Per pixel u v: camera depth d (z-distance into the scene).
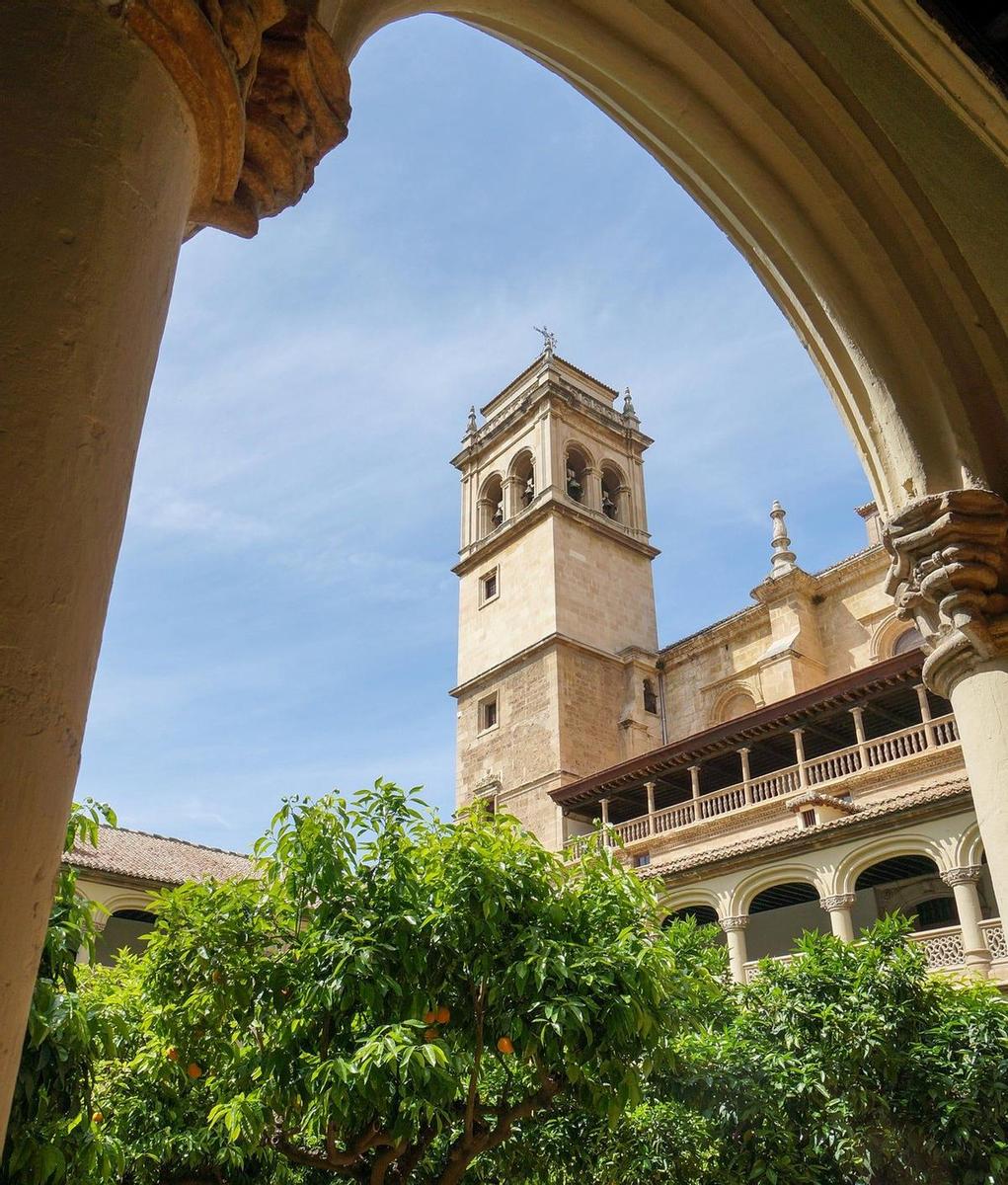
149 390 2.45
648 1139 11.17
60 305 2.18
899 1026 11.12
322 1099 7.44
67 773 1.99
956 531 5.70
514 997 8.02
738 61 6.03
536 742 39.72
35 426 2.06
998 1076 10.42
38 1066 5.38
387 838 8.72
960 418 5.96
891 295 6.16
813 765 29.03
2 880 1.80
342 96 3.49
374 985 7.82
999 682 5.49
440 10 5.09
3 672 1.88
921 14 6.11
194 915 8.80
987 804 5.35
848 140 6.17
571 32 5.77
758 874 25.20
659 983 8.20
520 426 48.59
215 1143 8.70
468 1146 8.51
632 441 49.91
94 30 2.49
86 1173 5.70
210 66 2.71
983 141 6.45
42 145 2.29
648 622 44.84
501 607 44.62
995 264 6.26
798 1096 11.02
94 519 2.15
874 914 27.48
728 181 6.44
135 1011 9.15
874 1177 11.02
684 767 33.09
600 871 9.47
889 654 35.94
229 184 3.04
